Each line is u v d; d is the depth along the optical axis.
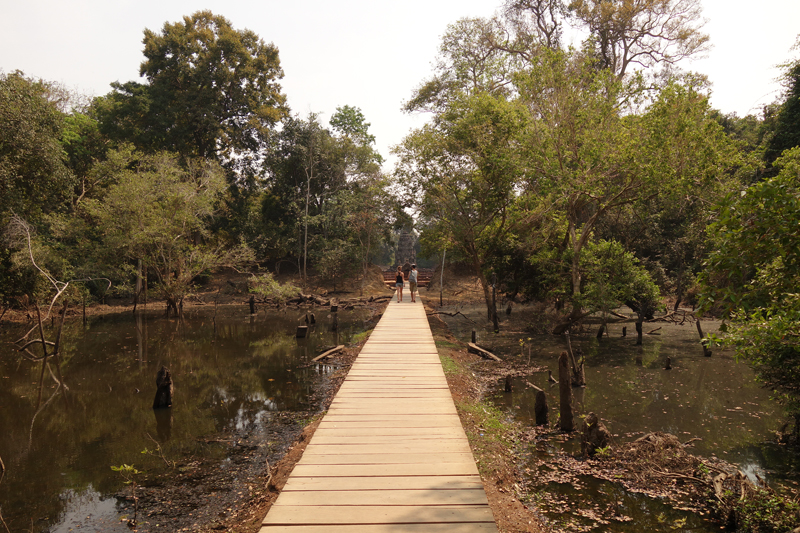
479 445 6.81
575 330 17.53
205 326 20.83
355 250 34.31
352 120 40.19
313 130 35.09
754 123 27.23
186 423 8.62
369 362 10.26
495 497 5.40
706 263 4.62
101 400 10.15
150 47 32.59
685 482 5.92
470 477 4.84
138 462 7.00
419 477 4.84
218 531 5.09
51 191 19.83
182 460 7.02
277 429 8.19
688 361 12.68
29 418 9.05
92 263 23.66
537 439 7.45
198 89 32.72
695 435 7.58
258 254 34.59
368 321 22.02
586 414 8.60
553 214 17.12
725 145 12.88
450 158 17.73
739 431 7.71
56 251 22.50
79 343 16.77
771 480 6.01
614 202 15.23
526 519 5.01
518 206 17.81
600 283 15.36
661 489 5.78
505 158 15.10
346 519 4.02
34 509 5.74
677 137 12.87
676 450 6.46
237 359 13.99
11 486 6.34
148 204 22.80
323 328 20.19
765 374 6.82
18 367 13.24
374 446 5.65
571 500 5.57
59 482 6.43
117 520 5.44
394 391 8.06
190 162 28.34
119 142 31.09
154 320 22.52
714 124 12.64
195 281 33.75
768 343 5.19
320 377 11.69
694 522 5.10
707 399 9.41
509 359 13.20
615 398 9.52
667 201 15.13
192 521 5.35
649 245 24.42
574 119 14.16
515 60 20.81
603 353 13.77
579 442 7.29
